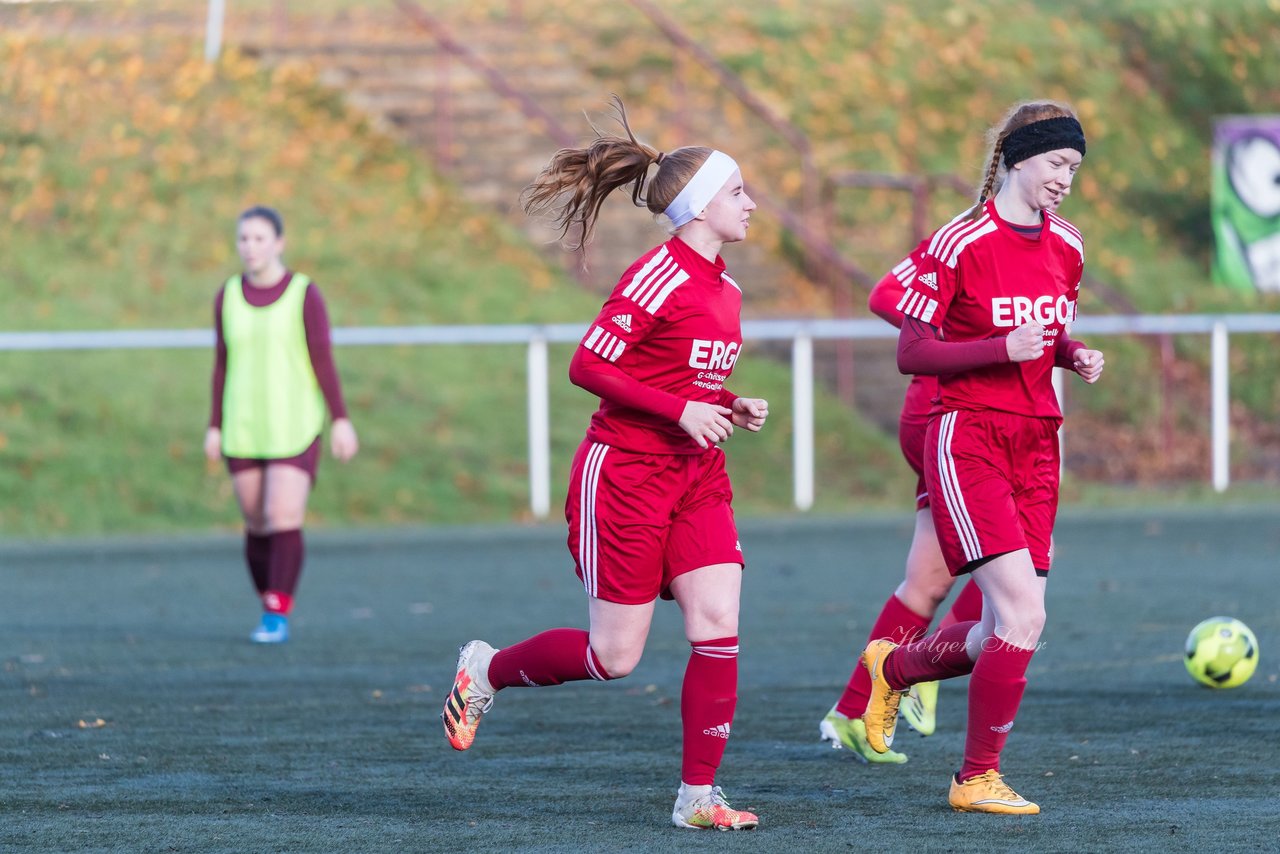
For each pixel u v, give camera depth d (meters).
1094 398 72.25
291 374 31.17
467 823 16.08
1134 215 90.06
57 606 36.47
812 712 22.98
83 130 75.00
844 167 87.94
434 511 55.50
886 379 70.12
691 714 15.99
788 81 93.88
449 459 58.22
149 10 89.38
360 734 21.34
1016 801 16.48
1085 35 102.44
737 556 16.36
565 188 17.00
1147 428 70.88
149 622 33.88
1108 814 16.31
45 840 15.36
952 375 17.19
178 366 61.47
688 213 16.27
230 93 80.25
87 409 57.44
